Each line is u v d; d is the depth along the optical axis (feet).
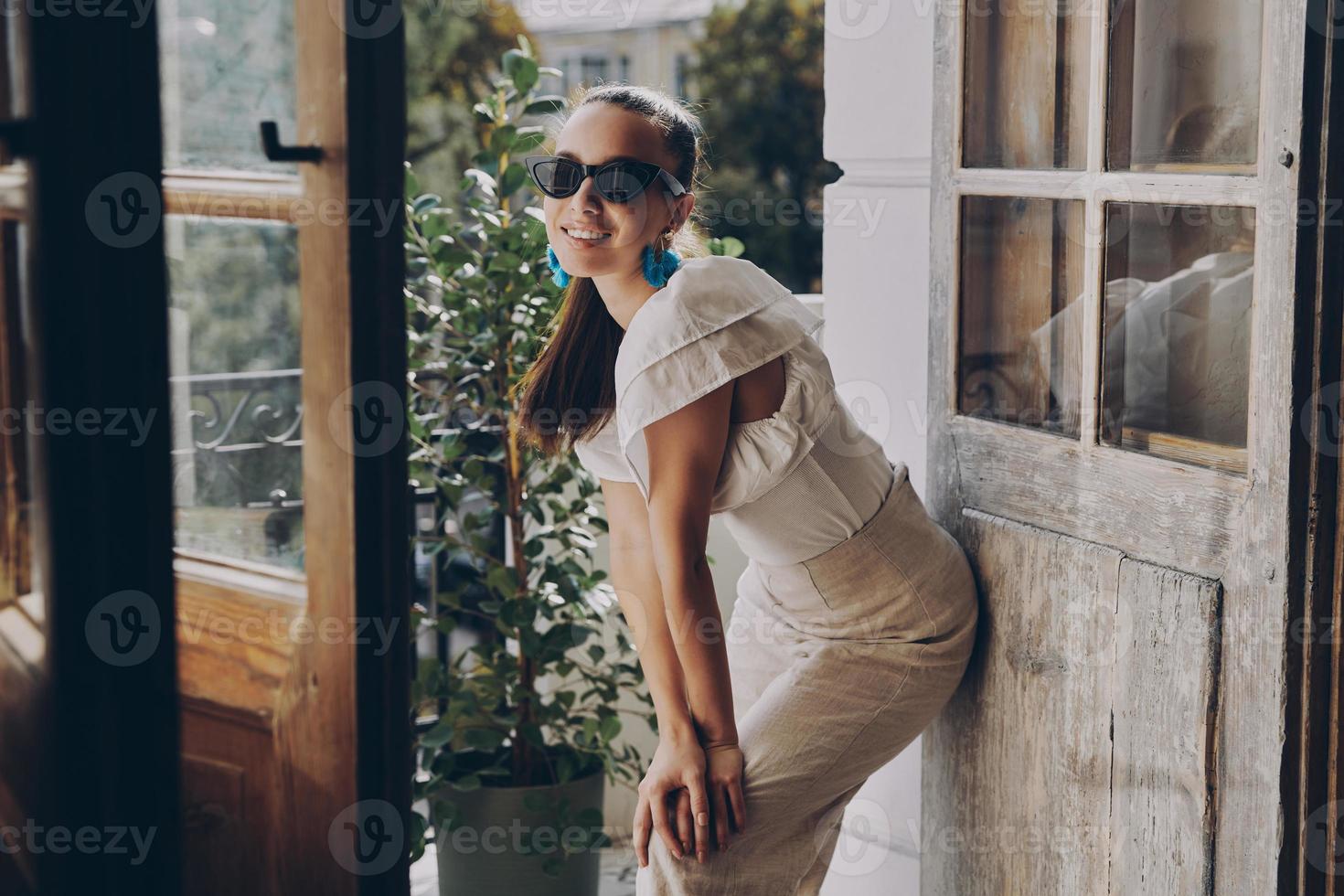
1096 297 6.32
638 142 6.11
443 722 8.54
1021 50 6.67
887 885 8.32
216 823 4.33
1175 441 6.01
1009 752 6.88
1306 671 5.47
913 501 6.75
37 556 4.15
